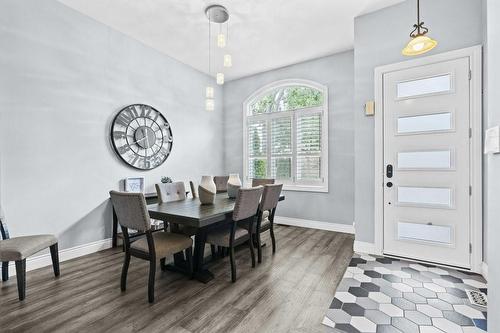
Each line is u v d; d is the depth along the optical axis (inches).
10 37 92.5
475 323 63.6
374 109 111.2
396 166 107.0
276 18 116.6
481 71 90.8
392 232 108.3
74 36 110.8
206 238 92.0
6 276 88.0
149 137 144.1
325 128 157.9
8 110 92.0
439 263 98.8
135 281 87.6
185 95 171.0
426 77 100.3
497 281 47.1
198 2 104.7
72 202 110.5
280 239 137.3
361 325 63.2
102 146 122.3
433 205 99.5
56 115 105.3
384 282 85.7
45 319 65.6
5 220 88.3
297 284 84.8
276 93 184.4
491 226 50.3
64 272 94.8
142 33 130.8
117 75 128.5
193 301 74.3
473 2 92.5
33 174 98.4
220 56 158.7
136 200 72.4
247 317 66.6
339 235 144.9
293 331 61.0
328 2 105.6
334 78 155.1
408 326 62.7
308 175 167.2
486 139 52.3
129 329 61.7
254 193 91.0
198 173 182.2
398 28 106.3
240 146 198.8
